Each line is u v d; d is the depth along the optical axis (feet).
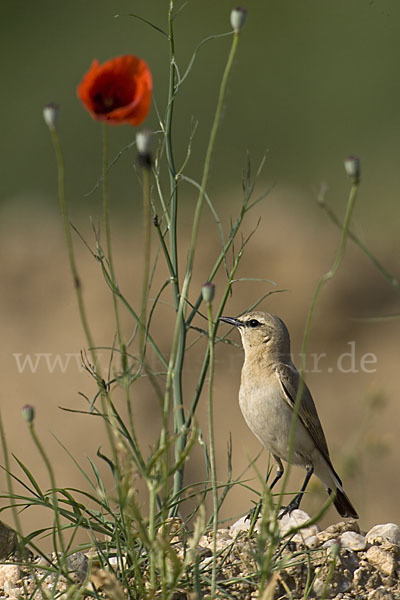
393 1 81.35
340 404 47.52
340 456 33.22
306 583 20.29
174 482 23.24
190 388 47.65
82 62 83.61
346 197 70.23
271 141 76.69
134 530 21.31
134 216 69.97
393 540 22.31
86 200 73.15
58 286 56.18
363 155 74.43
